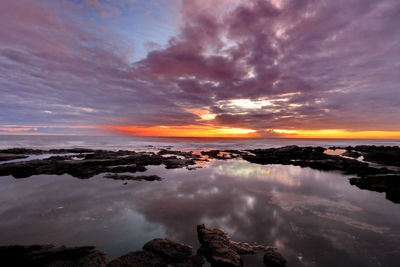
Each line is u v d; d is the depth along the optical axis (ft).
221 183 50.65
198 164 83.25
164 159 90.33
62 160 78.89
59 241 23.34
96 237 24.31
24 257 18.60
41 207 33.32
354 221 29.09
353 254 21.22
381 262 19.95
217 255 20.10
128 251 21.67
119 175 57.77
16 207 33.22
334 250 21.89
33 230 25.66
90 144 177.78
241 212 32.12
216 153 122.11
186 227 27.20
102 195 39.96
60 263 18.89
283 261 19.47
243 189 45.24
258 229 26.66
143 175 58.70
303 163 82.12
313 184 50.03
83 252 20.52
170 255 20.53
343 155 112.98
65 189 44.06
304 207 34.35
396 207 34.37
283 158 95.76
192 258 20.52
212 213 31.71
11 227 26.35
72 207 33.42
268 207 34.40
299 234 25.29
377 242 23.52
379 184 45.73
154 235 25.04
